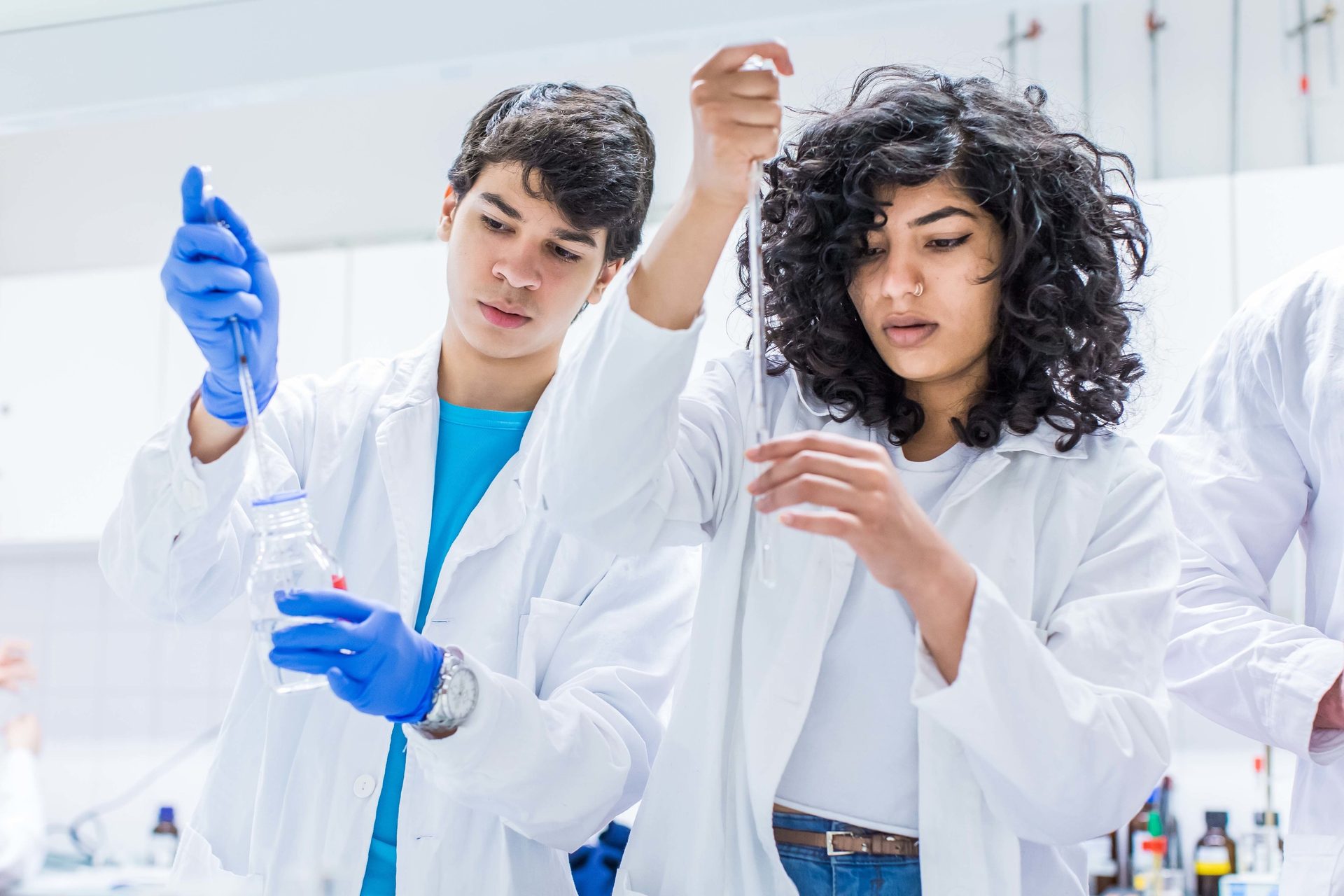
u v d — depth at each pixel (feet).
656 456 3.72
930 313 3.77
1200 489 4.91
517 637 4.79
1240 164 9.14
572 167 4.71
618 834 5.98
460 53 3.18
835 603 3.77
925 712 3.55
